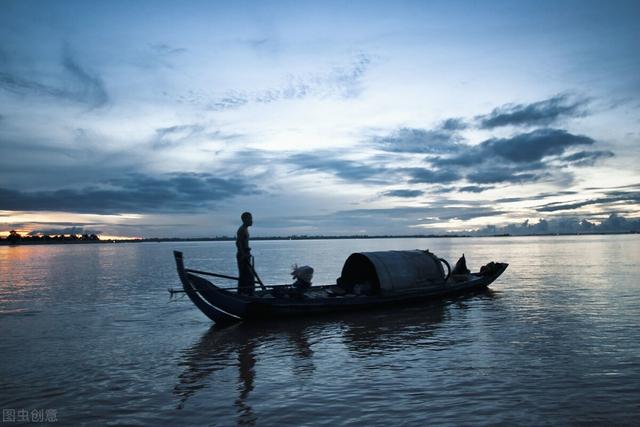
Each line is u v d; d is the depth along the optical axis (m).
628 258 52.69
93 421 7.41
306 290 17.44
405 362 10.34
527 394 8.16
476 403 7.79
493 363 10.06
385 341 12.44
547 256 61.56
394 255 19.03
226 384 9.10
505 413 7.37
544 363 9.98
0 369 10.34
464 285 20.55
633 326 13.64
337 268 42.50
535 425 6.93
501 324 14.36
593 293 21.25
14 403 8.23
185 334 13.95
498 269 23.02
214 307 15.15
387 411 7.54
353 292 18.06
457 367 9.84
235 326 15.04
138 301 21.48
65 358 11.27
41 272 43.06
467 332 13.30
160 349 12.07
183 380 9.41
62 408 7.97
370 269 19.20
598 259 51.44
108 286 28.77
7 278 36.00
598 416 7.22
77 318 17.03
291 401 8.09
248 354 11.39
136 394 8.61
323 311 16.50
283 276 34.06
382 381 9.04
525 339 12.24
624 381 8.75
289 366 10.28
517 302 18.91
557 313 16.11
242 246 15.91
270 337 13.27
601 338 12.20
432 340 12.41
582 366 9.73
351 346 11.98
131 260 70.56
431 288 18.83
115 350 12.02
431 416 7.30
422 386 8.69
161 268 47.66
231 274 39.28
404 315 16.34
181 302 21.06
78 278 35.28
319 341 12.64
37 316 17.53
